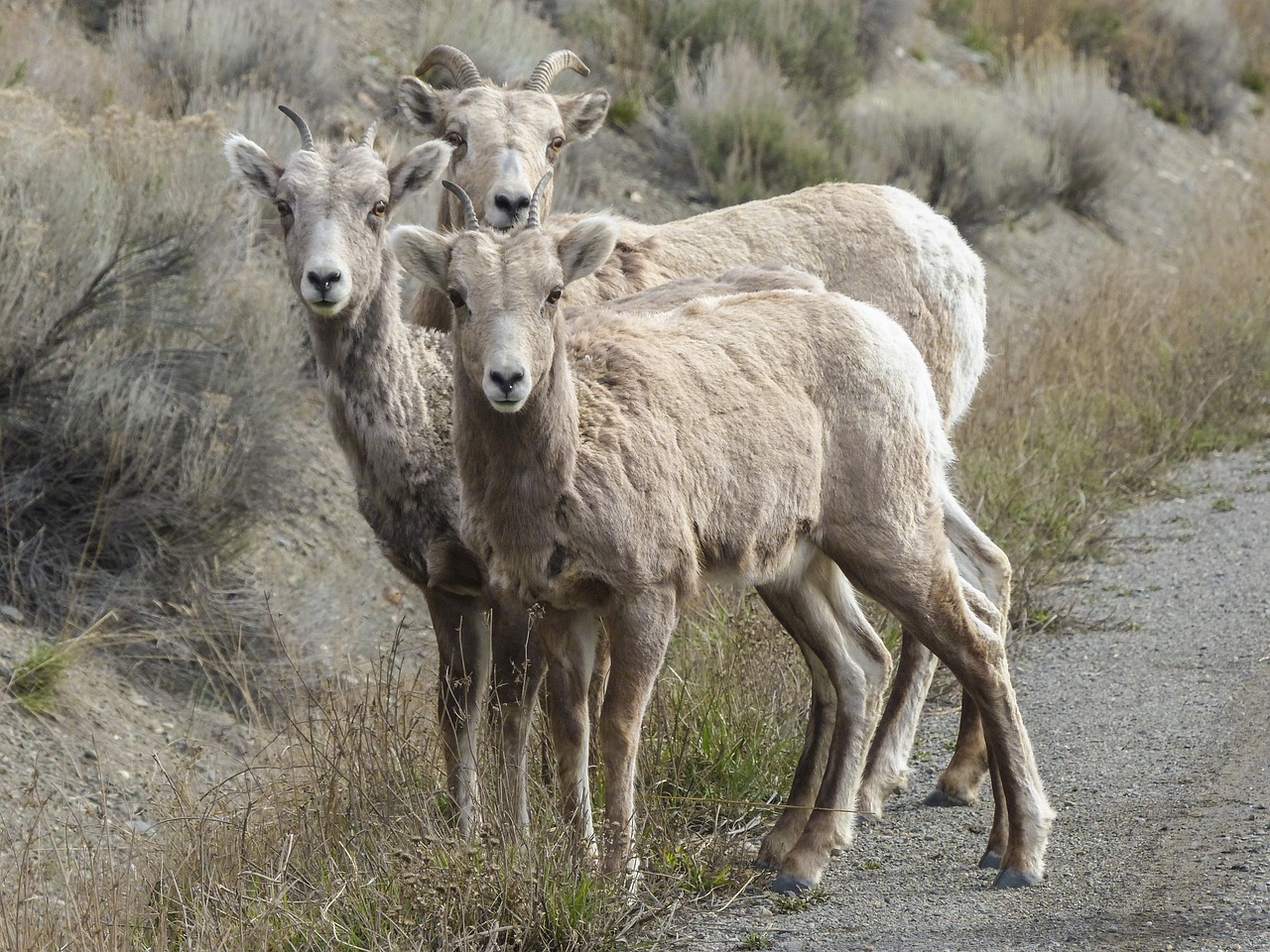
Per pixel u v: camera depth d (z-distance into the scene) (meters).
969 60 80.00
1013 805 19.92
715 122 57.75
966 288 31.30
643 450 19.19
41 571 28.09
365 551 34.09
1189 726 24.64
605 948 18.23
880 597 20.98
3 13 43.62
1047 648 30.28
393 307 22.83
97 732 25.50
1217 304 50.56
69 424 29.48
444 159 23.88
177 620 28.94
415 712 24.50
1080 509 36.81
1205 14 90.44
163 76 45.66
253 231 37.41
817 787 21.64
